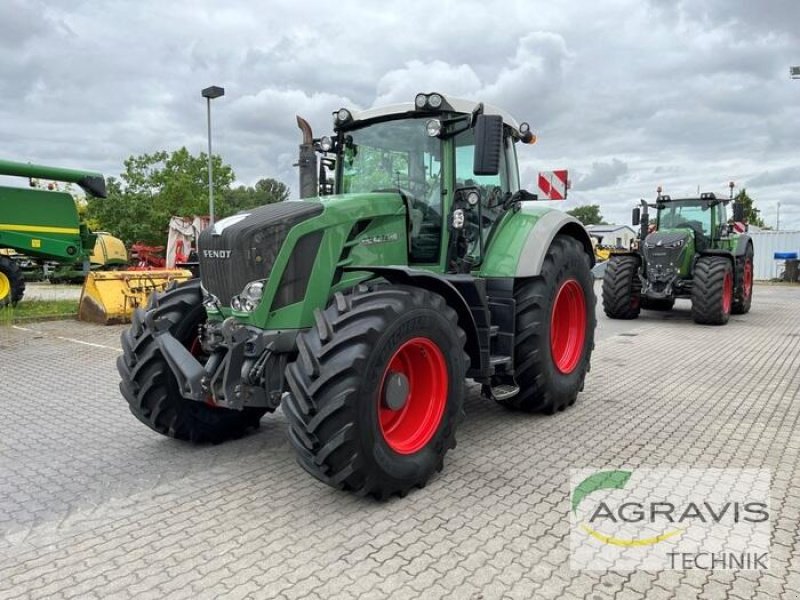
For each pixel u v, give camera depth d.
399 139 4.61
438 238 4.48
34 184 13.21
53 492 3.61
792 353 7.84
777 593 2.56
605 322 11.04
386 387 3.39
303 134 4.90
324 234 3.72
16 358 7.62
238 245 3.50
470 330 4.05
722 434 4.56
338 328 3.24
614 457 4.09
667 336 9.32
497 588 2.59
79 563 2.82
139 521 3.23
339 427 3.11
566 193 8.53
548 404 4.95
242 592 2.57
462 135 4.61
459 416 3.75
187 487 3.67
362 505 3.39
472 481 3.71
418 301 3.47
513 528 3.12
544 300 4.77
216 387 3.57
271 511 3.33
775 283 22.98
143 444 4.44
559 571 2.73
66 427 4.84
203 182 29.11
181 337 4.17
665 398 5.61
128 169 28.94
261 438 4.57
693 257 11.19
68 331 9.71
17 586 2.64
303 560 2.82
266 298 3.53
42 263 14.36
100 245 20.81
